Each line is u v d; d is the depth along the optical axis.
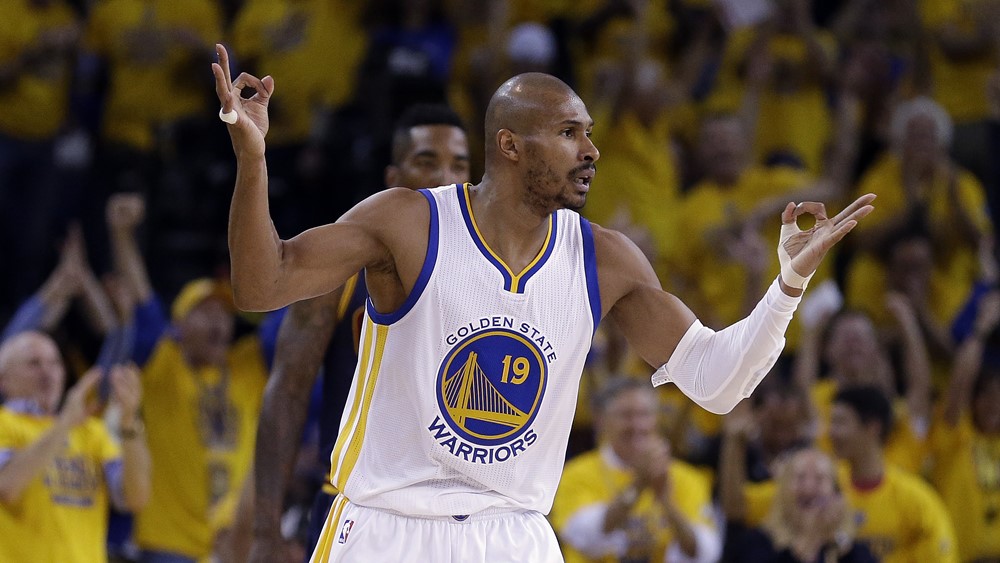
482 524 11.62
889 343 29.42
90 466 21.69
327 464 14.77
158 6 34.31
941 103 36.22
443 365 11.36
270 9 34.44
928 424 27.16
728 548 22.75
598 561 22.02
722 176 31.92
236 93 10.38
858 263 31.62
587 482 22.67
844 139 33.78
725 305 30.77
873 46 36.16
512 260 11.59
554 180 11.48
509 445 11.49
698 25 36.34
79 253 25.95
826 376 29.22
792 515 21.27
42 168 34.03
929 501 23.70
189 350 25.53
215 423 25.67
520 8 34.56
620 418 22.53
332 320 14.68
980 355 26.84
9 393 21.73
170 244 34.09
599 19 34.25
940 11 36.50
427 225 11.49
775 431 24.78
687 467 23.69
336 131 33.00
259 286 10.77
